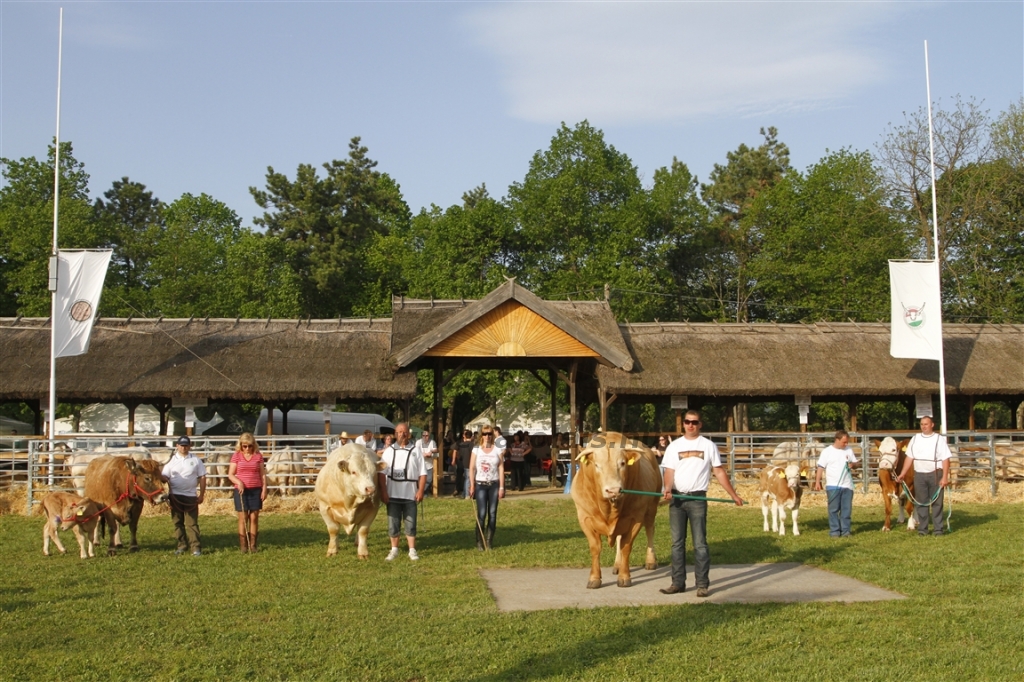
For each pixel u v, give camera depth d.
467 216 51.84
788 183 53.78
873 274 50.53
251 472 15.41
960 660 8.89
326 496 14.67
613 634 9.80
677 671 8.62
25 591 12.24
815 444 25.41
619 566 12.28
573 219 50.22
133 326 28.48
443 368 30.88
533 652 9.21
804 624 10.09
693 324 30.53
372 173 66.81
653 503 13.30
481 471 15.45
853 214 50.47
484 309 26.84
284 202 63.75
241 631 10.03
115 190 73.75
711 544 15.81
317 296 59.66
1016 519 18.97
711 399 31.17
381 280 60.66
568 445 32.12
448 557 14.70
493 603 11.20
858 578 12.66
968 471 25.72
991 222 46.66
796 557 14.41
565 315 27.55
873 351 29.44
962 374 28.55
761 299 56.50
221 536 17.55
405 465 14.51
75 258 24.11
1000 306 46.00
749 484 25.12
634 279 47.84
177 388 25.55
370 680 8.51
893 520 19.28
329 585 12.44
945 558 14.21
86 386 25.48
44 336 27.50
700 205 57.53
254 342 27.88
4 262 54.44
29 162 58.41
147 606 11.26
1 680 8.51
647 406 54.97
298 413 46.78
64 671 8.73
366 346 28.06
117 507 14.97
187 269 57.78
